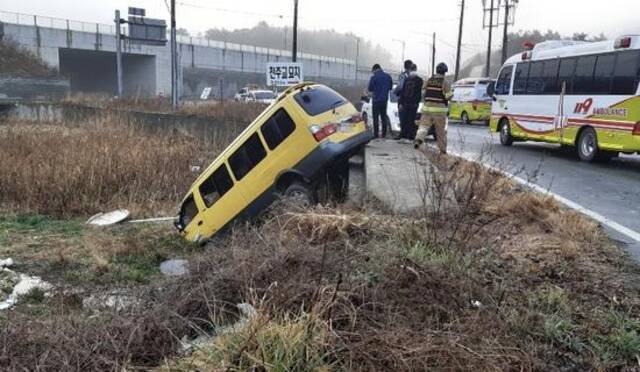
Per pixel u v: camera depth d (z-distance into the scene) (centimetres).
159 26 3161
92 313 535
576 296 418
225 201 862
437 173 715
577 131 1339
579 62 1343
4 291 632
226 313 417
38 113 2770
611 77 1227
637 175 1106
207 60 6744
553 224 602
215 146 1755
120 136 1634
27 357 383
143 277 693
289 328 325
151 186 1175
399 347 321
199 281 493
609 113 1230
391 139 1366
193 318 422
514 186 748
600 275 466
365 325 351
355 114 855
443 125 1111
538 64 1523
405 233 516
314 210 649
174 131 2023
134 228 948
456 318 367
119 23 3056
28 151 1354
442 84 1097
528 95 1559
